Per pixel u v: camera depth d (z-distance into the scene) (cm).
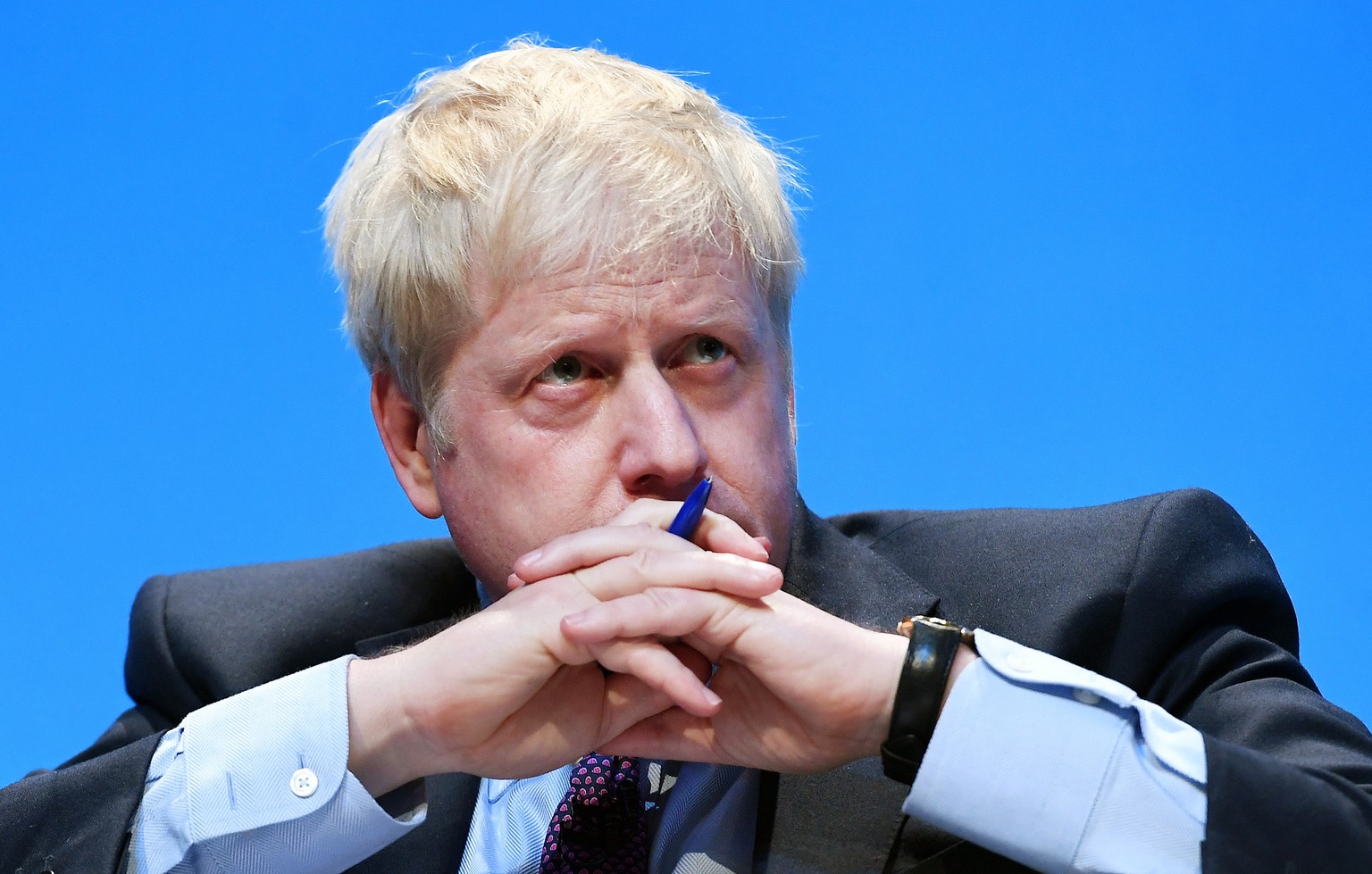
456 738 327
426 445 404
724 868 357
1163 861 299
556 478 363
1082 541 410
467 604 497
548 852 363
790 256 405
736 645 317
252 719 334
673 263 360
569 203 359
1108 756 305
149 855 328
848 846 351
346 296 428
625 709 334
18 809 337
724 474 362
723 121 400
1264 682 366
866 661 316
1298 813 295
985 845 311
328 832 328
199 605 484
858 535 467
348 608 483
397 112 419
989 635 320
